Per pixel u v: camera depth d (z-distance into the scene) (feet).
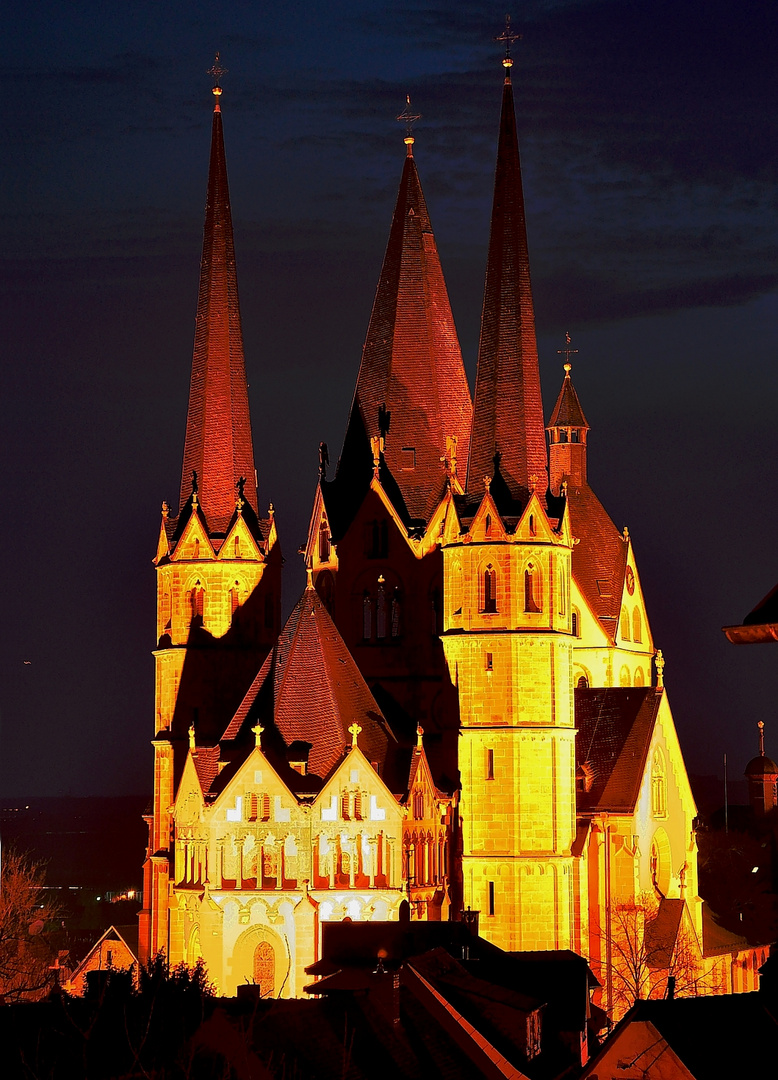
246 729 540.52
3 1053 325.62
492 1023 386.73
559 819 567.59
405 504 605.73
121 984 364.99
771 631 207.72
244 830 527.40
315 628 549.13
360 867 528.63
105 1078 319.68
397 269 618.85
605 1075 365.61
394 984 372.79
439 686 596.70
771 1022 370.73
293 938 520.83
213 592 599.98
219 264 617.62
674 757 627.46
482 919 562.66
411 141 625.41
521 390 583.58
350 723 539.29
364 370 620.49
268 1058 335.88
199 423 611.88
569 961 443.32
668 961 581.53
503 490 577.43
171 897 541.34
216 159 620.90
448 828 561.84
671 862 621.31
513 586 570.05
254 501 612.70
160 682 605.31
